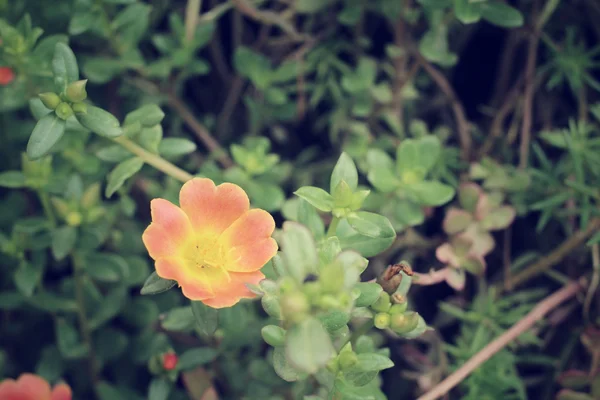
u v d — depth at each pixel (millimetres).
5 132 341
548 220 366
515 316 332
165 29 391
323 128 400
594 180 340
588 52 355
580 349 348
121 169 294
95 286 340
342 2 383
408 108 382
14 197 344
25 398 285
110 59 343
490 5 323
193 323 300
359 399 258
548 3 353
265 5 393
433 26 340
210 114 403
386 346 360
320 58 381
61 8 341
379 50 399
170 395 327
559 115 381
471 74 399
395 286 258
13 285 343
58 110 269
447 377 312
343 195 272
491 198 336
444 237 355
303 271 233
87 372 343
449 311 336
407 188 322
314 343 225
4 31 311
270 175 342
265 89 367
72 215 308
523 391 329
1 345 352
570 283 336
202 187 268
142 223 365
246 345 339
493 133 367
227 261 264
